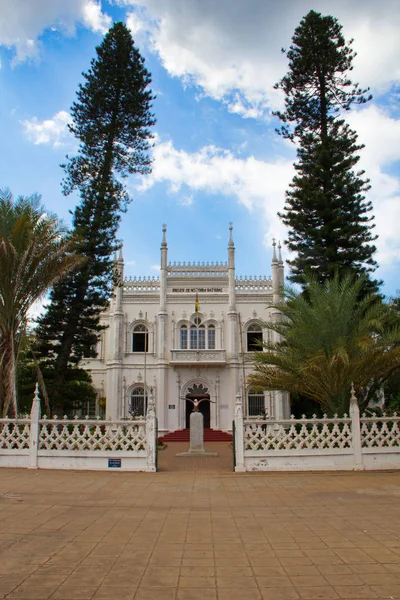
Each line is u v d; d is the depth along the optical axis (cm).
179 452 2289
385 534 670
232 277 3644
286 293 1930
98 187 2570
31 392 2398
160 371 3475
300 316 1703
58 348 2542
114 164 2781
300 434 1308
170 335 3572
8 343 1495
